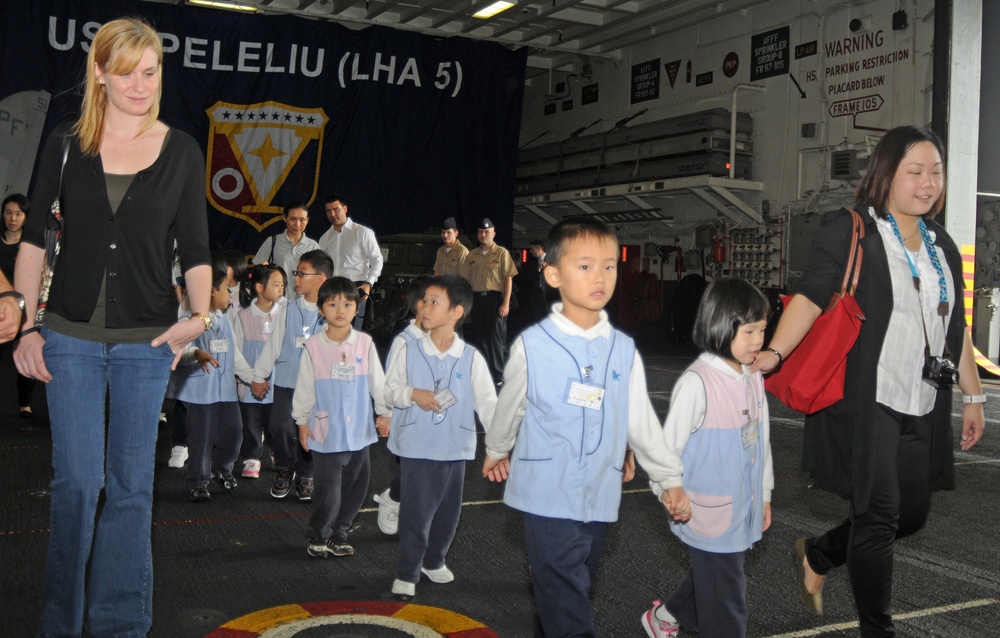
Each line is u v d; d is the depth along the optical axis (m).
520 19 17.95
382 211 17.22
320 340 4.27
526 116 23.50
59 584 2.60
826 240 3.00
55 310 2.66
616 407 2.66
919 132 3.00
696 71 18.03
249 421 5.94
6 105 14.52
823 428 3.09
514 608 3.64
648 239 19.50
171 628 3.33
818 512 5.32
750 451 2.81
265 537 4.61
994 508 5.52
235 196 16.14
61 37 14.86
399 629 3.37
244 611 3.54
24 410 7.92
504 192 18.33
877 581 2.95
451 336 3.84
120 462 2.71
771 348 2.92
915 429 3.00
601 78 20.62
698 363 2.85
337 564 4.18
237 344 5.54
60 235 2.67
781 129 16.17
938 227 3.15
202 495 5.30
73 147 2.69
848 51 14.96
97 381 2.66
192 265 2.78
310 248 8.24
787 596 3.83
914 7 13.86
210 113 15.95
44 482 5.57
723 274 16.98
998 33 11.87
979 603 3.80
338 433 4.20
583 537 2.63
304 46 16.41
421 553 3.74
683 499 2.65
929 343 2.96
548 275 2.71
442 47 17.56
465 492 5.68
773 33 16.30
